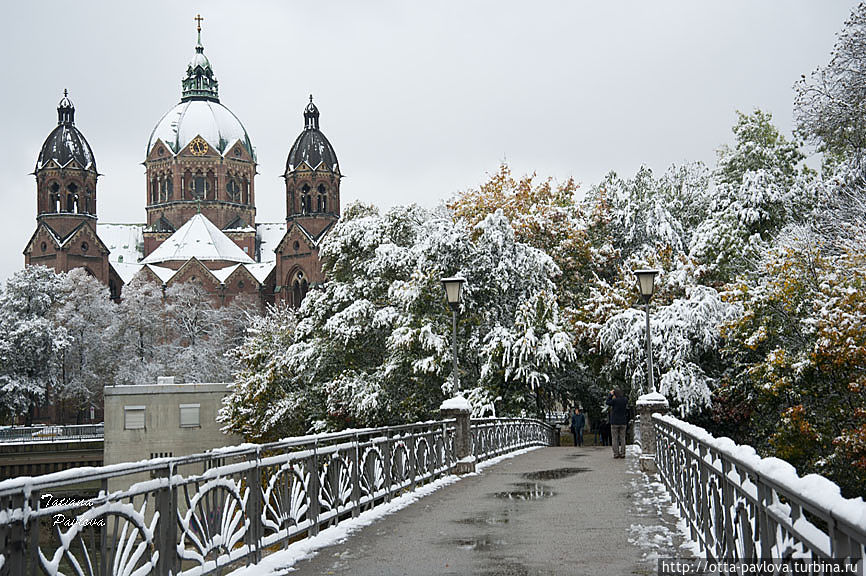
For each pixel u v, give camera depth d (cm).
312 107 11588
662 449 1714
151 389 5288
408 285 3919
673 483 1393
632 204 4725
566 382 4303
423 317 3869
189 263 11119
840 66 3028
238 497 927
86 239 11412
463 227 4112
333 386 4044
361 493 1345
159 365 8838
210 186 12275
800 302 2903
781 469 553
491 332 3794
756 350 3039
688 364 3428
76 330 8744
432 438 1842
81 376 8744
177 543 791
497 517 1256
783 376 2773
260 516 977
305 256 11162
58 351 8188
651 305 3859
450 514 1304
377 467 1429
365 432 1371
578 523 1180
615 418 2505
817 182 3897
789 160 4397
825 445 2627
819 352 2542
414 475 1658
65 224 11431
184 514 811
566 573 857
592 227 4788
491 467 2219
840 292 2583
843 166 3331
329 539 1106
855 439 2392
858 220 2872
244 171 12506
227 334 10262
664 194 4975
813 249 3003
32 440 6512
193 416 5312
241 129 12681
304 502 1114
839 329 2488
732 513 748
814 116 3083
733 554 747
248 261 11775
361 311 4097
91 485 752
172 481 787
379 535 1125
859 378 2489
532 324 3784
